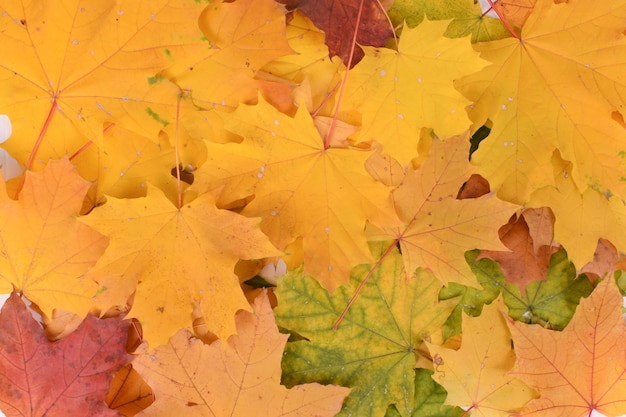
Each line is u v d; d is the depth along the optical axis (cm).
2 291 86
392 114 85
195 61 84
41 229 85
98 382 85
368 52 84
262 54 84
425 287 90
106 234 84
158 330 85
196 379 86
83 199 85
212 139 86
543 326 91
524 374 89
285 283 88
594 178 88
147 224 84
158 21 82
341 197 86
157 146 87
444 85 84
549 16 86
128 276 84
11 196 86
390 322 89
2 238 85
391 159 88
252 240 84
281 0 84
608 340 89
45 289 86
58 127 85
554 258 91
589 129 87
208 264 84
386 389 89
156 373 85
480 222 87
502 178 88
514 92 87
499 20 87
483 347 89
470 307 91
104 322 85
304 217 86
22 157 86
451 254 88
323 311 88
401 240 88
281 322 88
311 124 84
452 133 86
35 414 85
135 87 84
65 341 85
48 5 82
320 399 86
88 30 82
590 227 90
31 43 83
